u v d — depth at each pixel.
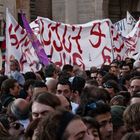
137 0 57.41
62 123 6.89
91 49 26.19
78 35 25.97
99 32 26.27
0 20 45.56
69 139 6.87
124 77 20.17
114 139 10.85
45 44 25.42
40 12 56.22
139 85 15.80
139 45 29.06
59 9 54.19
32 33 23.61
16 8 50.34
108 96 13.70
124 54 27.73
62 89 15.16
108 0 53.84
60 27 25.62
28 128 8.38
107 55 26.33
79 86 15.61
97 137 9.01
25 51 23.56
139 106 9.79
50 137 6.85
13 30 23.36
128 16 33.50
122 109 11.31
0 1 46.59
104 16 53.22
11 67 22.36
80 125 6.96
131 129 9.78
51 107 9.39
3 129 9.41
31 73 20.61
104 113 10.10
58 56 25.55
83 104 11.76
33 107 9.49
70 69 22.94
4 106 15.55
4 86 16.11
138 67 23.86
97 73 22.39
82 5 53.44
